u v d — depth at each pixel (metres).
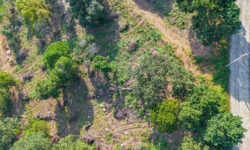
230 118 28.03
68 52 40.59
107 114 41.09
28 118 46.25
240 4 37.75
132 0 44.81
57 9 50.06
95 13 40.16
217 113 29.47
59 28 49.16
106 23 45.19
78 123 42.38
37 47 50.62
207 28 32.22
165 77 33.03
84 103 42.91
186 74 32.25
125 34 43.34
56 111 44.56
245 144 33.12
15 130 43.91
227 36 36.56
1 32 52.88
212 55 37.16
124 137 38.94
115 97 41.06
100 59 39.81
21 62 51.22
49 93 39.22
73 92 43.88
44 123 43.59
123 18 44.03
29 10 43.28
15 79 50.16
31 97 47.28
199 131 30.72
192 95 29.95
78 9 41.97
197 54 38.00
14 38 52.72
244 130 26.75
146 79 32.56
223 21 31.59
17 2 43.97
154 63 32.72
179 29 40.22
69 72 38.88
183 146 30.19
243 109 34.19
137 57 41.31
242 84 34.91
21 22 53.47
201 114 28.84
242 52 35.97
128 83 40.25
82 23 42.56
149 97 30.98
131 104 39.38
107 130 40.12
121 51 42.69
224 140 27.53
